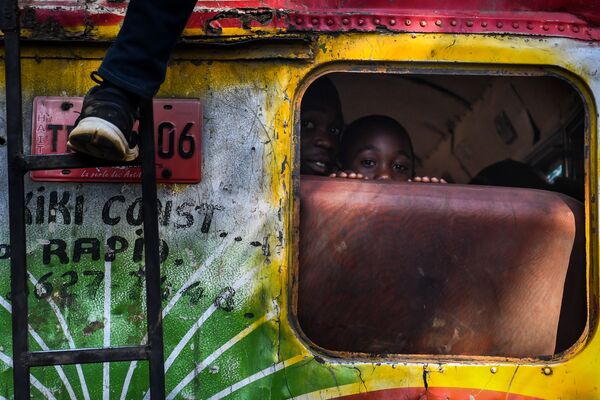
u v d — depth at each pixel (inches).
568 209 115.8
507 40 114.4
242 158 109.8
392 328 111.8
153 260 98.3
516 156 166.2
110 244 107.3
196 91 110.3
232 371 106.3
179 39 109.0
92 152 96.7
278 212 109.3
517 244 114.4
